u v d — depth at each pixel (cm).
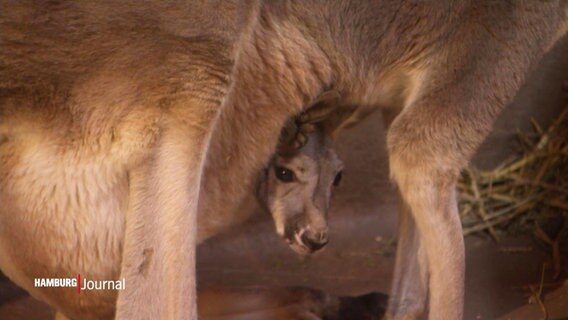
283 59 906
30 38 783
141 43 802
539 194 1262
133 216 812
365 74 955
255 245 1222
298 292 967
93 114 804
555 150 1290
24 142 811
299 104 934
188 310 825
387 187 1277
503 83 937
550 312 995
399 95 990
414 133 910
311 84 931
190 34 810
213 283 1126
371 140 1277
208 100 823
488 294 1056
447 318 916
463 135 920
